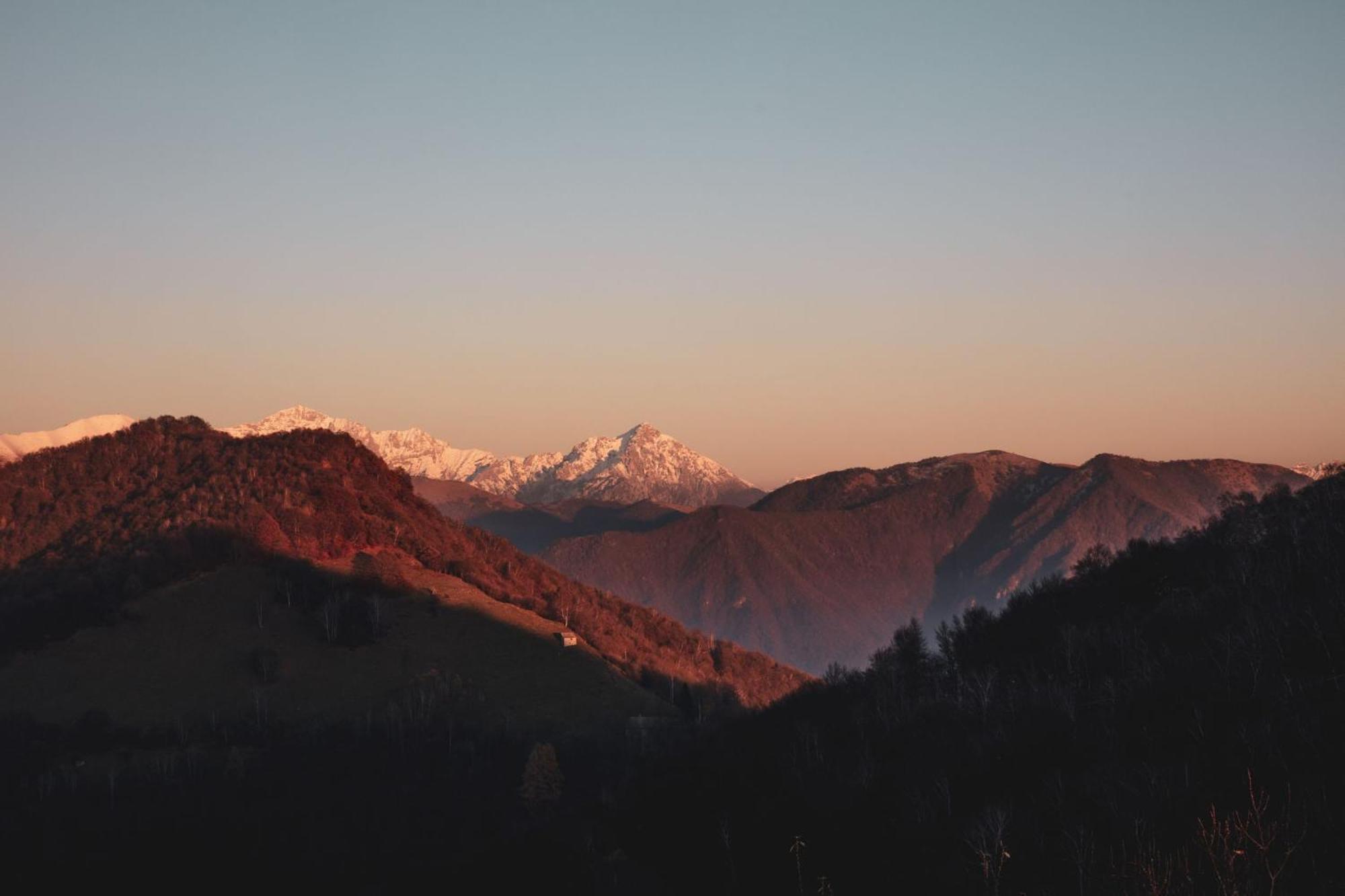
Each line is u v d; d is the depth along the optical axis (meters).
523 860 158.00
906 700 172.88
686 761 183.12
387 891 156.38
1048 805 117.50
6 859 163.12
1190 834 98.56
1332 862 87.94
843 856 128.50
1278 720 121.12
